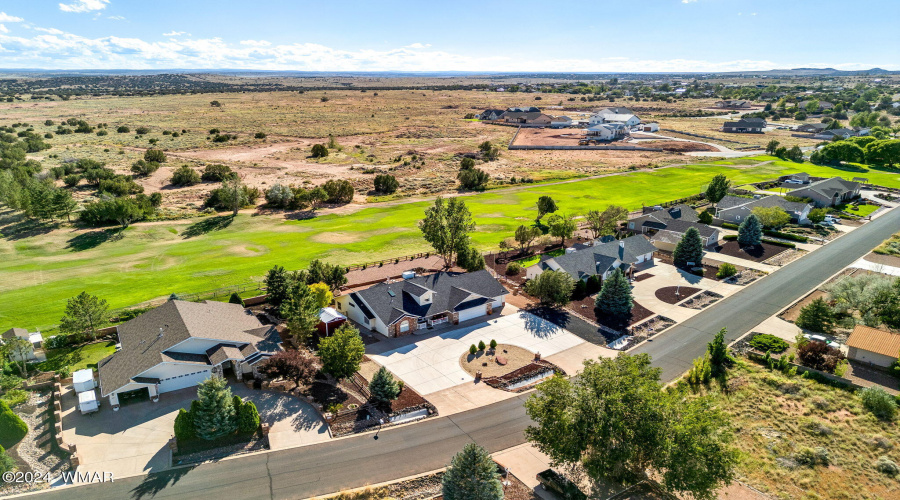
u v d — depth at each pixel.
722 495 30.22
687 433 28.02
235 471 31.48
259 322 48.47
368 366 44.19
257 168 129.00
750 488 30.84
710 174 127.19
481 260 63.56
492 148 151.12
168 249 74.56
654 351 46.81
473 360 45.28
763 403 38.88
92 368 42.25
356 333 42.03
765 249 74.38
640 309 55.75
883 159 136.25
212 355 40.72
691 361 45.00
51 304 55.88
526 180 119.25
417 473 31.48
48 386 39.97
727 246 75.88
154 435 34.53
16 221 85.75
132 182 108.50
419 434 35.28
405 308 50.78
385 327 49.19
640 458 30.66
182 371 39.53
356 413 37.47
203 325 42.97
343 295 54.50
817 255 71.25
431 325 52.03
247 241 78.62
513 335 50.12
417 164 135.75
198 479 30.73
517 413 37.81
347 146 161.38
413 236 81.25
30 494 29.17
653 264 69.06
